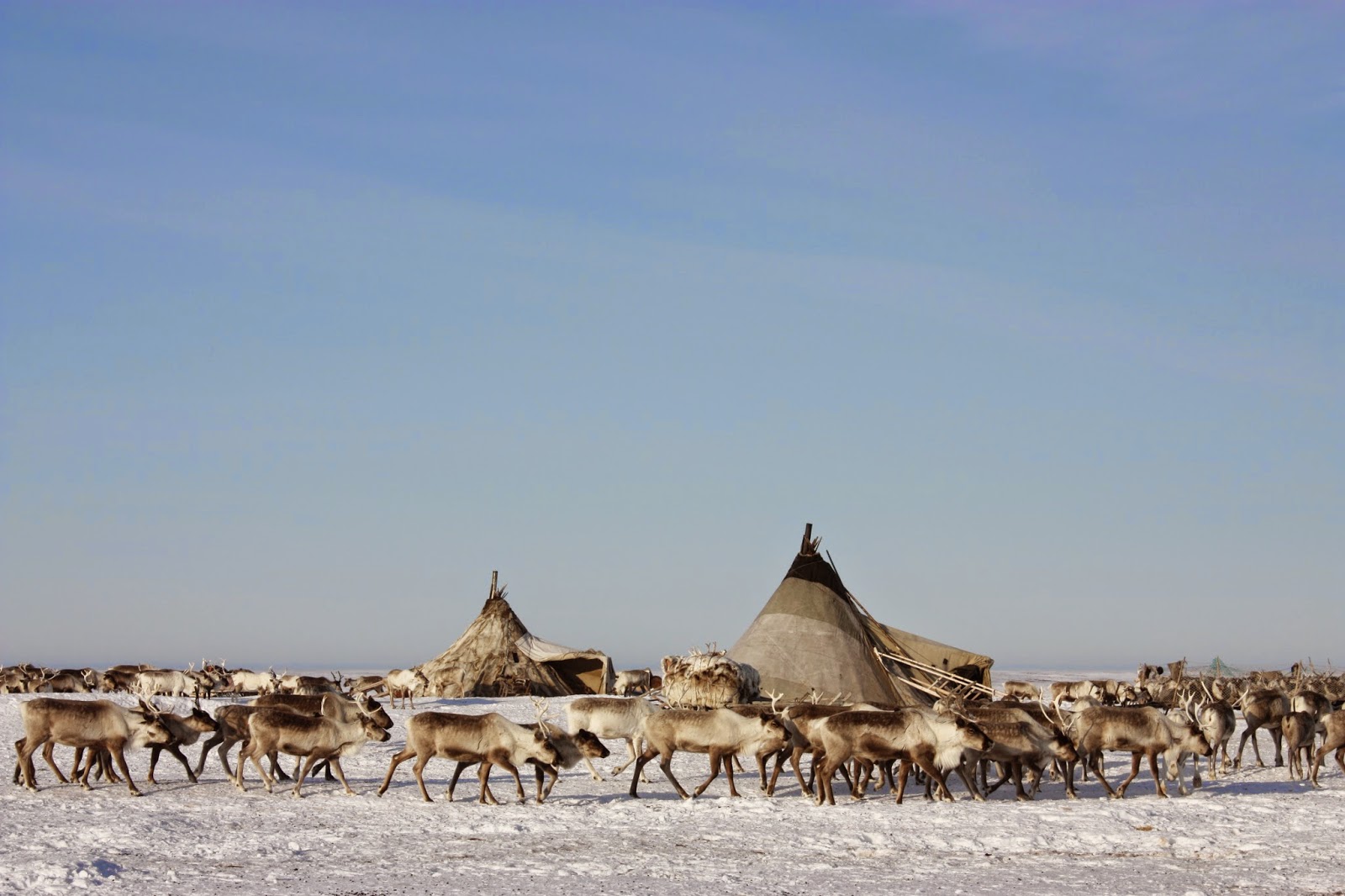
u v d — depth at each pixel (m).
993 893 16.08
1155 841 19.72
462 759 23.17
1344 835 20.52
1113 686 55.31
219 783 25.20
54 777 25.72
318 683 50.72
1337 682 57.12
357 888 16.02
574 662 62.38
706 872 17.28
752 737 24.12
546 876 16.92
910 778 27.98
